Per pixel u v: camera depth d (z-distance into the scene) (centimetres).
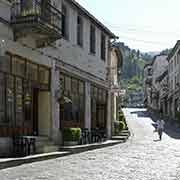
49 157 1948
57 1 2498
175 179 1334
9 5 1973
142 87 14175
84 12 2912
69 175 1388
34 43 2208
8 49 1947
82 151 2394
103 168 1589
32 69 2214
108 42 3662
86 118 3016
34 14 1972
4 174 1395
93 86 3244
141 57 17800
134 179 1315
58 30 2258
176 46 6694
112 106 3862
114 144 3019
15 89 2031
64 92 2612
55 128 2442
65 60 2636
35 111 2353
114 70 4172
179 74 6569
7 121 1941
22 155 1866
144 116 7419
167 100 8088
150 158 2003
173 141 3369
